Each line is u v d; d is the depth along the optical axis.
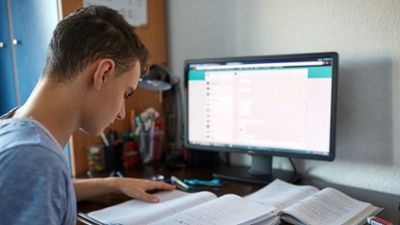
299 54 0.97
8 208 0.46
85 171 1.24
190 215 0.74
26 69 1.38
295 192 0.91
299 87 0.98
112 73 0.60
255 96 1.05
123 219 0.76
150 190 0.98
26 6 1.31
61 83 0.58
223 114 1.11
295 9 1.09
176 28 1.44
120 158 1.29
